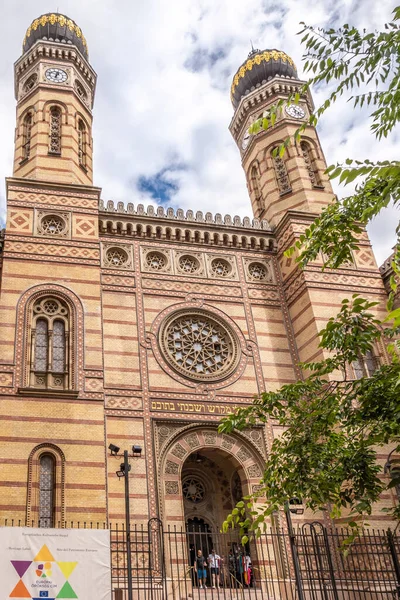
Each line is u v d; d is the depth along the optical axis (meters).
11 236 24.70
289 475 12.45
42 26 32.47
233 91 37.19
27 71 31.36
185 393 24.72
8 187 25.89
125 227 27.72
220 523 25.09
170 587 20.81
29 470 20.30
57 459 20.77
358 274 28.28
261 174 33.06
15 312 23.17
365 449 12.20
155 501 22.05
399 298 27.55
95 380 22.64
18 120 30.12
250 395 25.64
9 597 12.87
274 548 22.70
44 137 28.50
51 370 22.56
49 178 27.22
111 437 22.78
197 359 26.06
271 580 20.58
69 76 30.91
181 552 21.70
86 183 28.78
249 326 27.42
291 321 27.97
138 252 27.55
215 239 29.14
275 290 28.72
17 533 13.45
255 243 29.69
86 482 20.62
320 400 13.05
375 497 11.81
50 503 20.28
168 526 21.41
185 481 25.72
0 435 20.58
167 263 27.78
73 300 24.14
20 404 21.27
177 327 26.55
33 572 13.20
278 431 24.94
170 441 23.50
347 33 9.79
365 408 11.80
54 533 13.69
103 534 14.06
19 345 22.55
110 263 26.88
